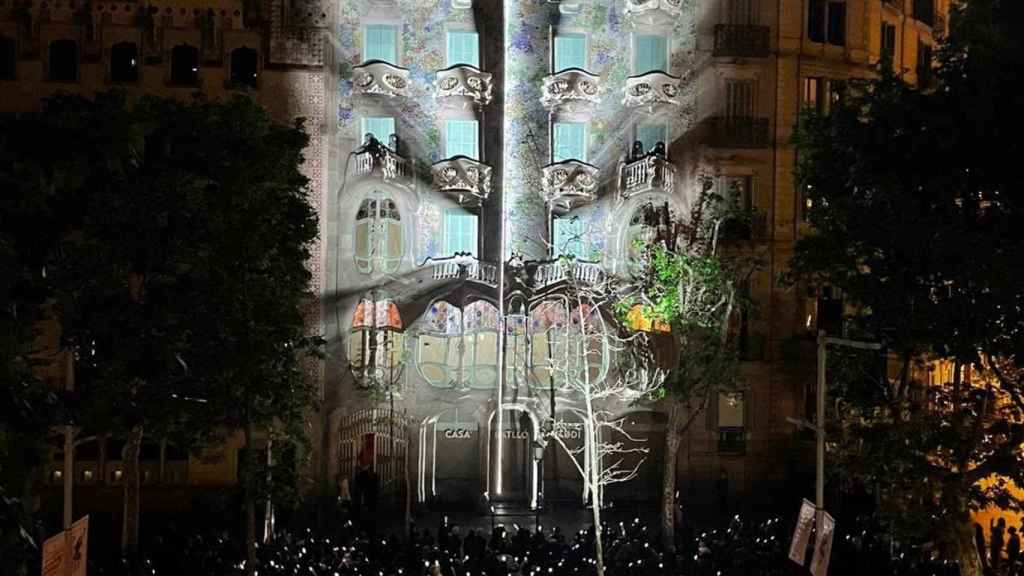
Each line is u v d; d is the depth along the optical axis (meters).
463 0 54.72
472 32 55.06
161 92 51.75
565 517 49.38
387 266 52.53
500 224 54.28
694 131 55.22
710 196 48.03
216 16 52.19
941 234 30.08
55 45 51.56
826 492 49.44
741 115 55.38
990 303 29.70
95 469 49.94
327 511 48.97
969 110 30.23
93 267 33.03
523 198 54.66
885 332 32.97
